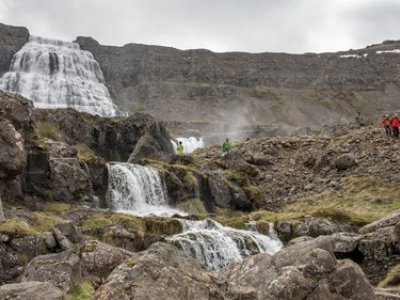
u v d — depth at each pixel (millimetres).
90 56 150250
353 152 51969
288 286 10789
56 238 22719
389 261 24109
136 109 156125
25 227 23062
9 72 132750
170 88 166375
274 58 186125
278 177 51938
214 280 10477
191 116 151250
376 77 179875
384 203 41531
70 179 36781
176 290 9703
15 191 32594
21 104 35094
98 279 17906
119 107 146250
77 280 16422
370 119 84875
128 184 42062
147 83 167875
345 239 25688
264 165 55031
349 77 178625
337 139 56625
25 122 34938
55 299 10859
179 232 32750
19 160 29812
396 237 24359
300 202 46531
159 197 44219
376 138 53344
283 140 60000
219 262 30734
